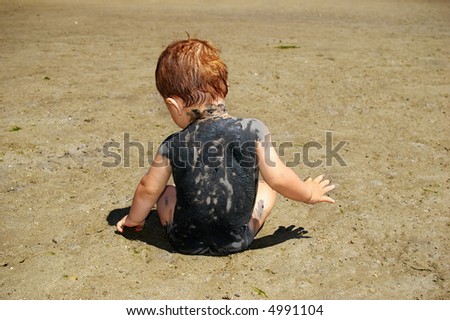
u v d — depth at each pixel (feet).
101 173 12.71
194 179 9.11
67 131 14.83
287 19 34.19
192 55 8.92
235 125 9.09
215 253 9.67
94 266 9.32
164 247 9.96
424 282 9.04
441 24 32.35
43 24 30.86
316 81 19.36
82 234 10.27
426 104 17.28
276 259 9.57
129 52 23.53
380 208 11.27
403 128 15.40
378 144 14.34
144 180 9.48
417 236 10.30
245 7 40.34
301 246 9.94
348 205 11.38
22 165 12.94
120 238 10.14
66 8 38.06
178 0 43.68
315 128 15.31
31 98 17.24
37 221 10.66
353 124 15.66
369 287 8.89
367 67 21.30
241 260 9.54
